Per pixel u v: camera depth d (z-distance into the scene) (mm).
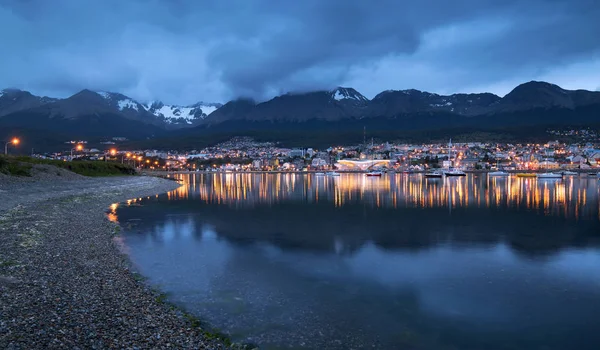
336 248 29797
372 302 18438
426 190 98250
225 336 14242
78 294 16609
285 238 33625
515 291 20188
